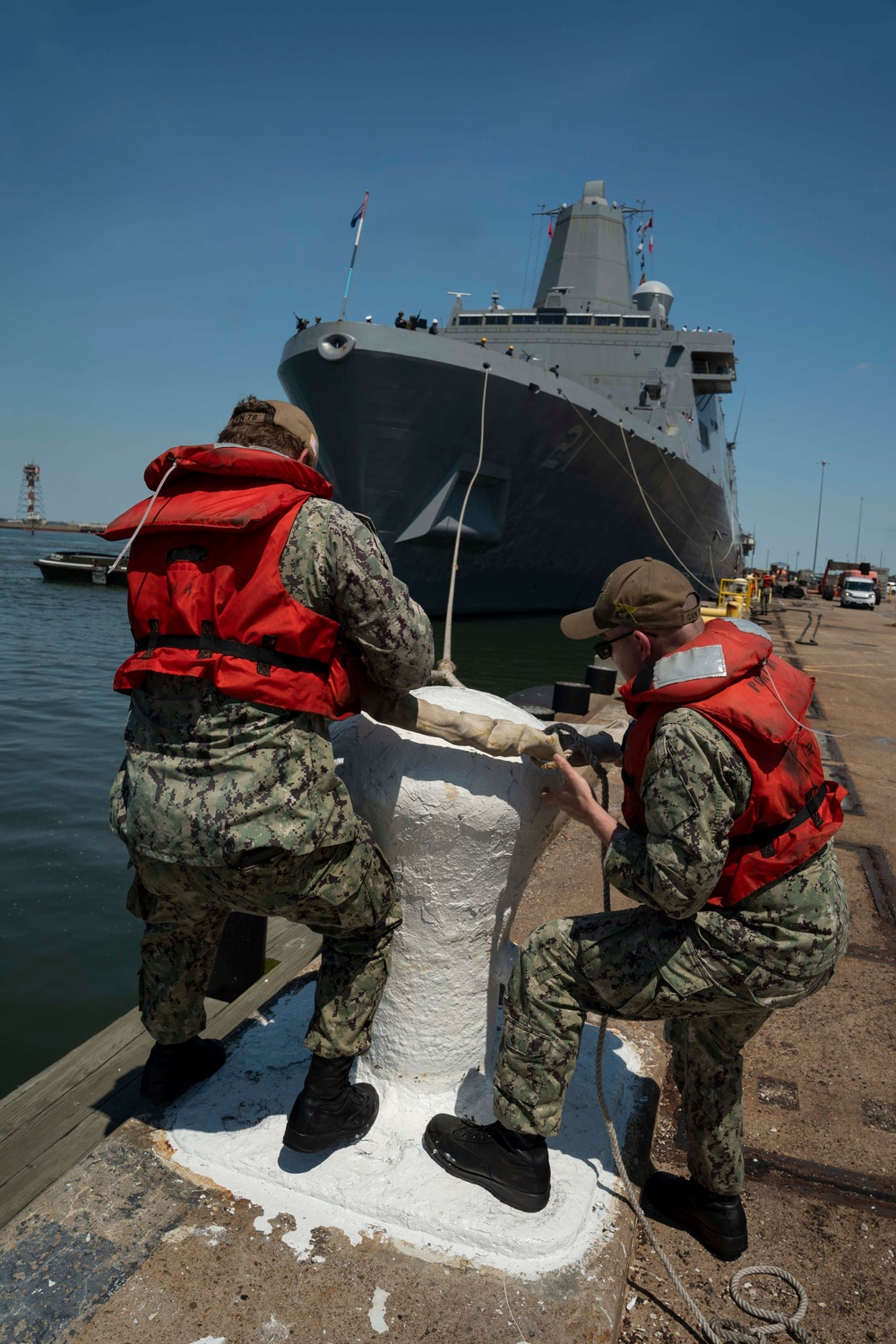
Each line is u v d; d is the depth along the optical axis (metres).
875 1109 2.19
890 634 19.98
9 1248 1.45
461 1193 1.57
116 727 10.60
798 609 29.23
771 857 1.42
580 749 1.75
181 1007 1.74
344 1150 1.67
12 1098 1.93
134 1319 1.33
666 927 1.49
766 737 1.36
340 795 1.48
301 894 1.45
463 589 20.78
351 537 1.42
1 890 5.21
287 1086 1.87
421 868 1.65
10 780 7.87
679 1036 1.80
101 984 4.15
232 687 1.33
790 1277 1.60
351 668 1.51
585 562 21.97
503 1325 1.36
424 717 1.57
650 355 21.58
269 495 1.40
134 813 1.41
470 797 1.59
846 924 1.49
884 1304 1.58
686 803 1.35
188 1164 1.65
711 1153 1.63
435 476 17.73
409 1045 1.76
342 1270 1.44
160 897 1.61
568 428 17.91
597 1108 1.92
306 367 16.80
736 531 33.38
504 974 1.82
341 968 1.61
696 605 1.54
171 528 1.40
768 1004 1.46
